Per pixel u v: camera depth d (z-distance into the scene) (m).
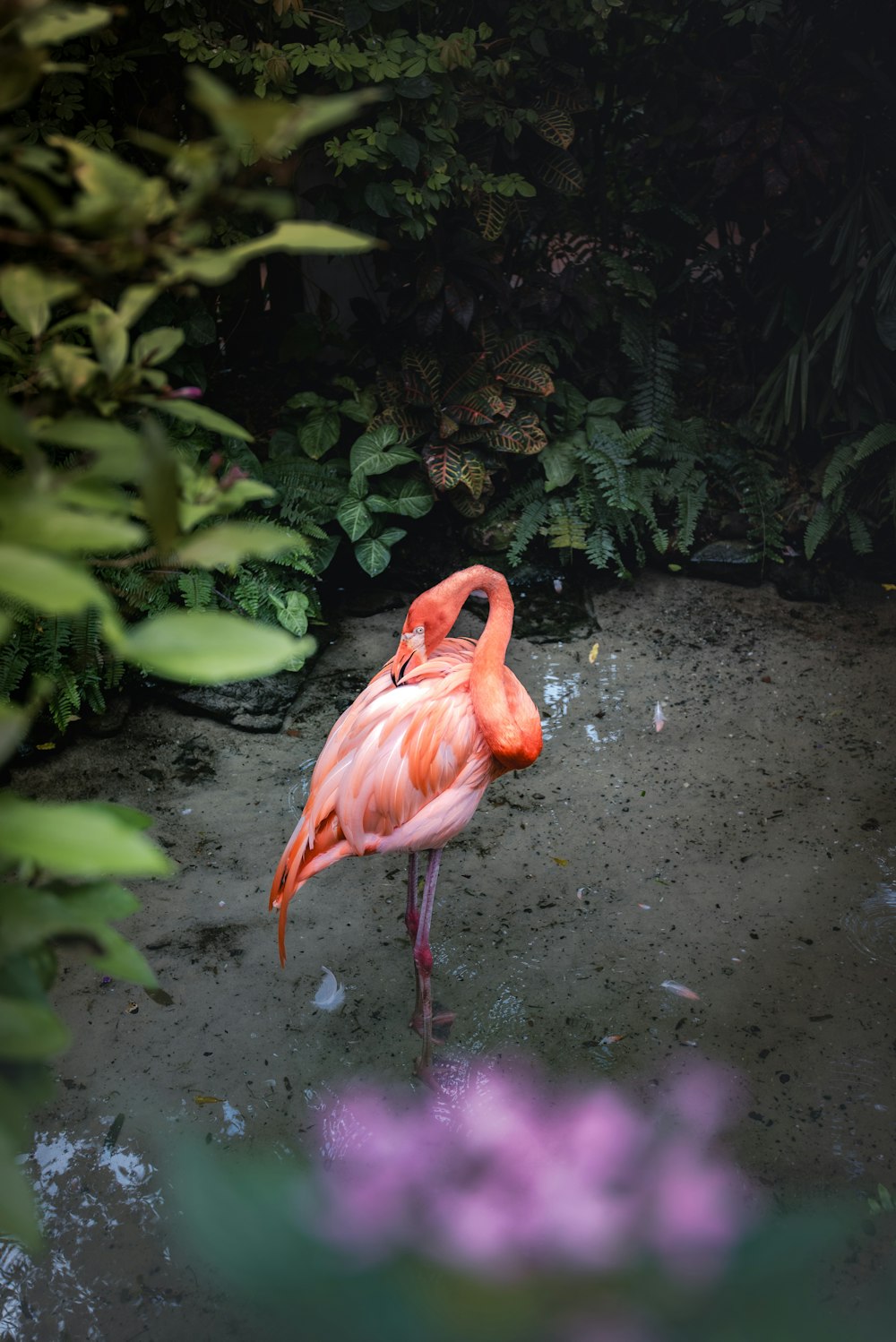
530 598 5.22
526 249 5.77
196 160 0.77
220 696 4.52
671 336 6.02
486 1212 1.56
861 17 5.23
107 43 4.50
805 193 5.23
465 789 3.03
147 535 0.79
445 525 5.50
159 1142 2.87
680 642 4.95
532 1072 3.02
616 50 5.43
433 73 4.84
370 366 5.62
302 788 4.14
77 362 0.95
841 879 3.66
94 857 0.68
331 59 4.56
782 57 5.25
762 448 5.64
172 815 4.01
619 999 3.25
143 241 0.81
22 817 0.70
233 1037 3.17
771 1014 3.19
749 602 5.20
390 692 3.06
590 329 5.56
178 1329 2.44
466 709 3.01
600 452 5.30
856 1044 3.08
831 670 4.73
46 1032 0.73
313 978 3.36
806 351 5.38
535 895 3.65
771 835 3.86
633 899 3.61
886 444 5.29
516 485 5.44
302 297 5.86
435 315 5.18
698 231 5.79
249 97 4.79
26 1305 2.51
